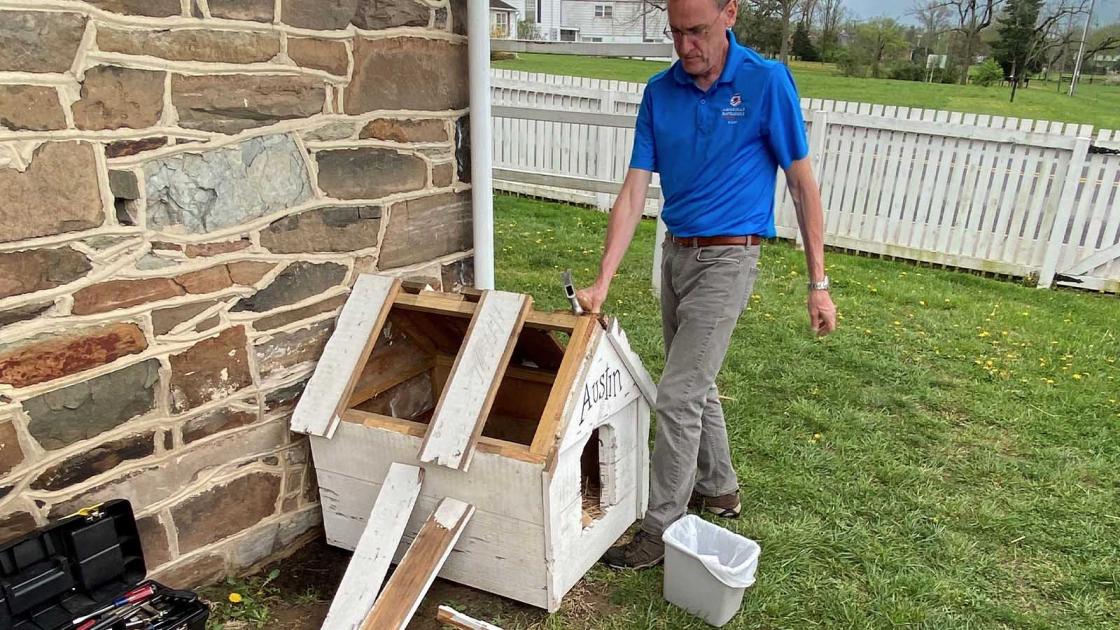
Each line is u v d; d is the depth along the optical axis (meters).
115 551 2.08
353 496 2.56
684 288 2.47
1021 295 6.12
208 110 2.16
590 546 2.53
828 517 2.95
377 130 2.66
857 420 3.75
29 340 1.92
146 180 2.07
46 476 2.02
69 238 1.95
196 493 2.38
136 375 2.16
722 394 3.99
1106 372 4.48
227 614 2.36
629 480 2.73
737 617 2.40
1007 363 4.55
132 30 1.96
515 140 8.90
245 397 2.45
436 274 3.05
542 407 2.98
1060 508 3.05
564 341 4.66
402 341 2.93
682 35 2.17
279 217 2.42
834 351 4.64
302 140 2.43
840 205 7.29
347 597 2.19
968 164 6.51
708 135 2.30
